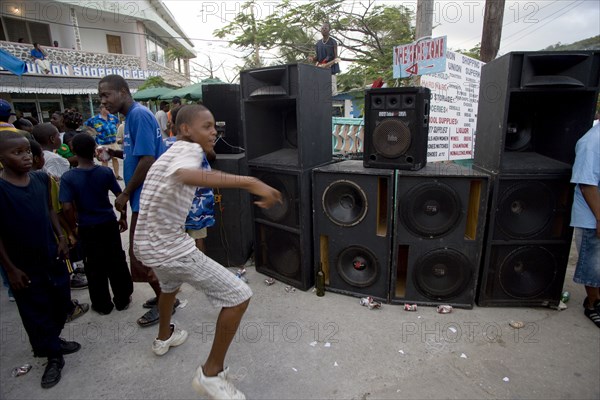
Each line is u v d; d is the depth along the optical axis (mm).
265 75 2920
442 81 4074
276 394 2055
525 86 2453
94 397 2084
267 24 13297
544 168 2604
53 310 2322
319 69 3033
